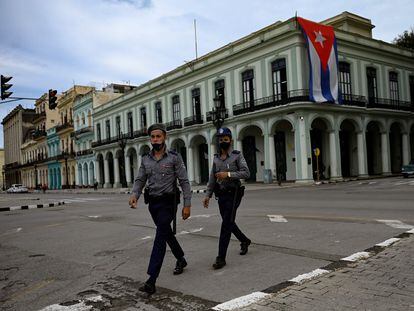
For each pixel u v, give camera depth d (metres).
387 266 4.66
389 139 33.06
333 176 27.83
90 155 54.69
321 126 29.70
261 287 4.27
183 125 36.69
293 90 26.36
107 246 7.18
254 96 29.55
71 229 9.84
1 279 5.30
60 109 66.75
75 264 5.91
